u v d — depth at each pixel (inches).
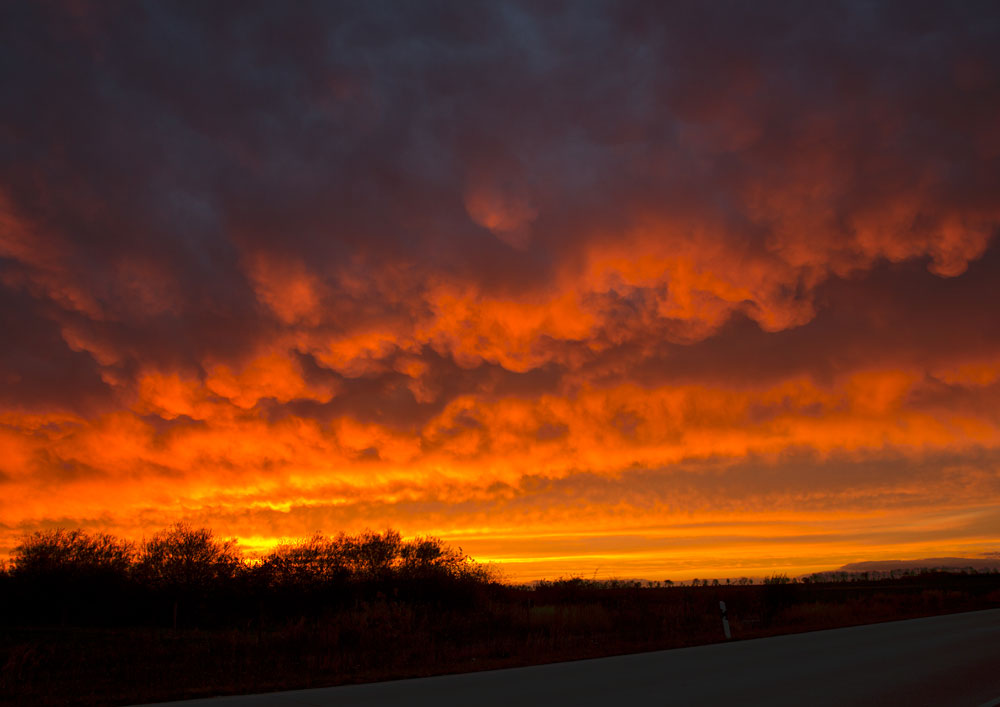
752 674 538.3
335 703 442.3
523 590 1450.5
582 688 482.0
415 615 1026.1
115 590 1402.6
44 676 654.5
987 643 767.7
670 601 1482.5
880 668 568.1
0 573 1398.9
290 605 1359.5
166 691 538.6
